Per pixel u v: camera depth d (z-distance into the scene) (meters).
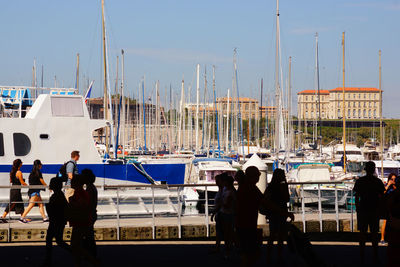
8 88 21.62
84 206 11.77
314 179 38.47
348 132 178.88
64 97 19.83
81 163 19.66
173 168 22.39
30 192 17.41
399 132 166.00
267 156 73.50
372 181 13.08
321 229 18.41
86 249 12.45
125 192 19.94
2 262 13.06
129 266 12.71
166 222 18.22
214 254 14.31
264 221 17.91
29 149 19.23
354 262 13.20
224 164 41.31
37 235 16.64
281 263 12.92
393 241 10.42
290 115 69.25
